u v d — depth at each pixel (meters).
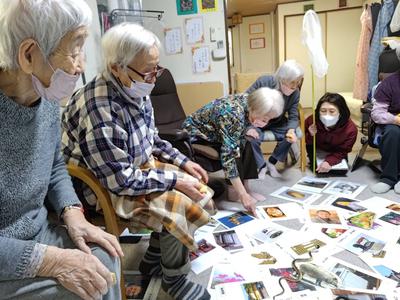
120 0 2.51
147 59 1.17
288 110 2.55
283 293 1.30
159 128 2.58
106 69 1.21
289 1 5.66
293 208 2.04
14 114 0.77
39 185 0.88
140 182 1.17
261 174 2.56
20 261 0.72
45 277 0.75
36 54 0.74
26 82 0.78
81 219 0.96
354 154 3.02
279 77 2.33
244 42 6.84
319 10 5.74
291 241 1.67
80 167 1.18
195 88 3.22
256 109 1.76
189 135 2.04
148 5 3.11
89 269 0.77
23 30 0.71
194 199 1.27
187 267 1.29
